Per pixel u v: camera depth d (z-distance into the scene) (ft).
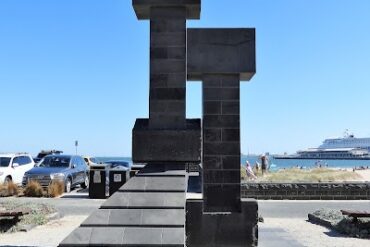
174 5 28.32
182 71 28.27
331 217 43.39
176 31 28.43
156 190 24.88
